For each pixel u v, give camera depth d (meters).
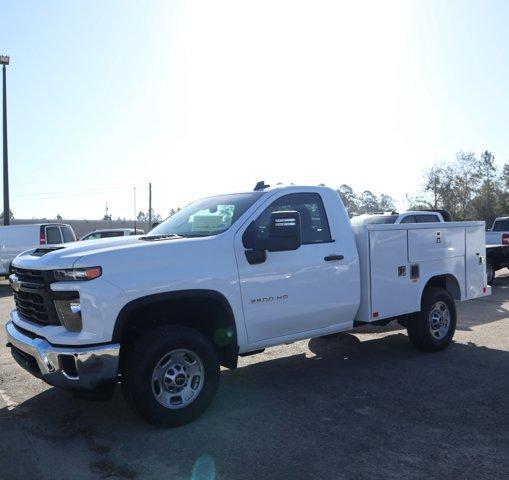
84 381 4.23
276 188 5.67
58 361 4.27
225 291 4.93
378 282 6.27
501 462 3.90
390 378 6.04
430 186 70.12
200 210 5.85
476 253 7.91
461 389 5.59
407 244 6.68
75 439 4.42
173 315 4.96
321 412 4.97
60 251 4.61
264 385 5.86
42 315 4.60
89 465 3.93
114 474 3.78
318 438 4.36
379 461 3.94
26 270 4.75
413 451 4.10
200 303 4.92
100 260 4.37
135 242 4.85
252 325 5.15
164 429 4.58
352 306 6.05
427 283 7.25
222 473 3.78
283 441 4.31
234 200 5.68
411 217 14.06
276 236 4.97
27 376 6.27
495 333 8.33
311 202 5.89
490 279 14.52
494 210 70.06
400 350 7.36
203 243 4.90
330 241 5.90
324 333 5.90
